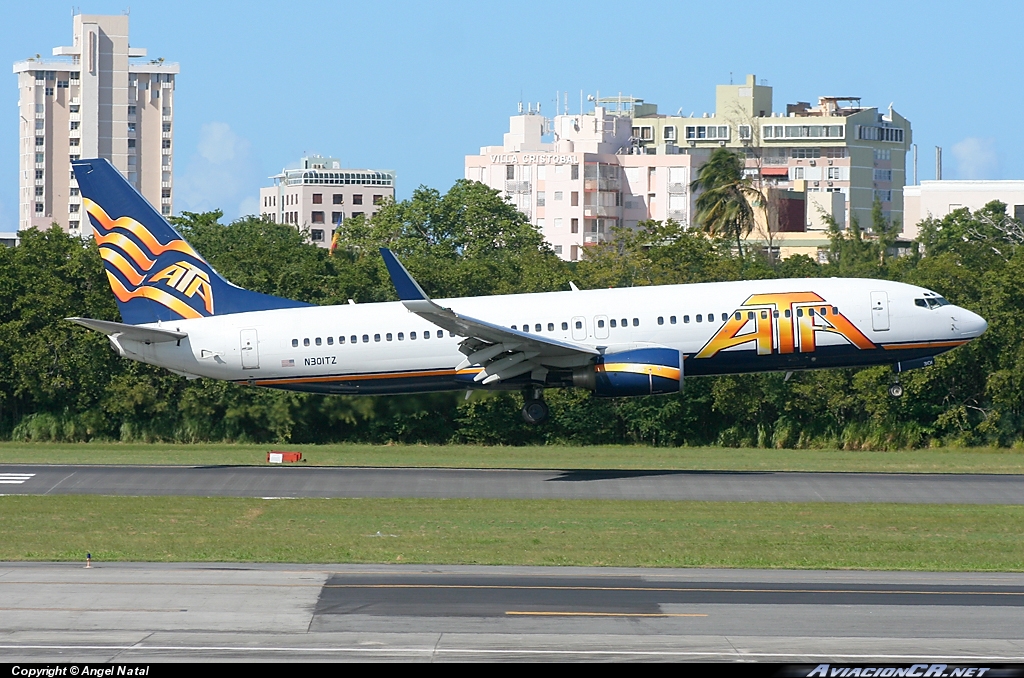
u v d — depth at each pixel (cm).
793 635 8438
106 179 19812
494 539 12950
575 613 9062
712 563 11712
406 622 8706
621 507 15375
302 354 19362
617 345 18675
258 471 18650
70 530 13450
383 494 16450
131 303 19938
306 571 10900
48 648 7906
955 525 14100
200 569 11031
